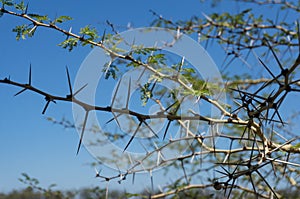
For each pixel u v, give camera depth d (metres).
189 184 1.47
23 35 0.91
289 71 0.68
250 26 1.34
